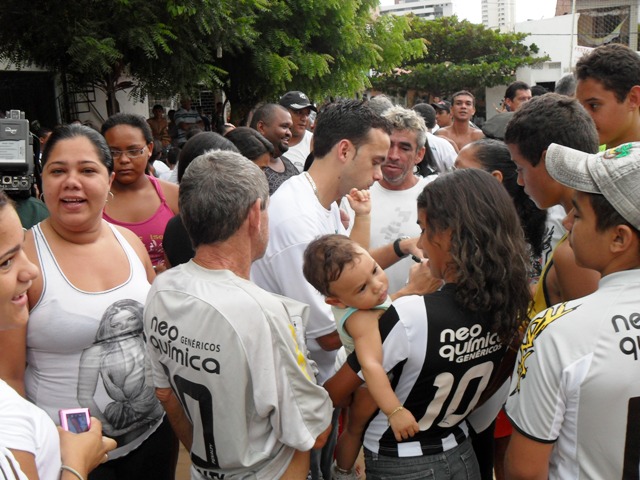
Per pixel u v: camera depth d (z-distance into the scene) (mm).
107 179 2322
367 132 2463
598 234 1472
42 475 1253
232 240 1820
